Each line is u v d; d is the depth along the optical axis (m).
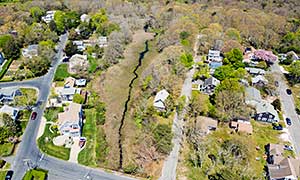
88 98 92.62
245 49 122.56
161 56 110.25
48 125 80.12
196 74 103.50
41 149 72.50
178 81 99.44
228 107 83.06
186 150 72.06
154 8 160.00
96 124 82.25
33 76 102.50
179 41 122.06
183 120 82.31
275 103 88.19
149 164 68.38
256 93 90.50
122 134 79.38
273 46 128.12
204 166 67.38
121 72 109.06
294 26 139.62
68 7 160.75
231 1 173.75
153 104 86.69
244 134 77.12
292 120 85.12
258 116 83.62
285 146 74.44
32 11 145.25
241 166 66.00
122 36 128.50
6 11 146.38
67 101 90.06
